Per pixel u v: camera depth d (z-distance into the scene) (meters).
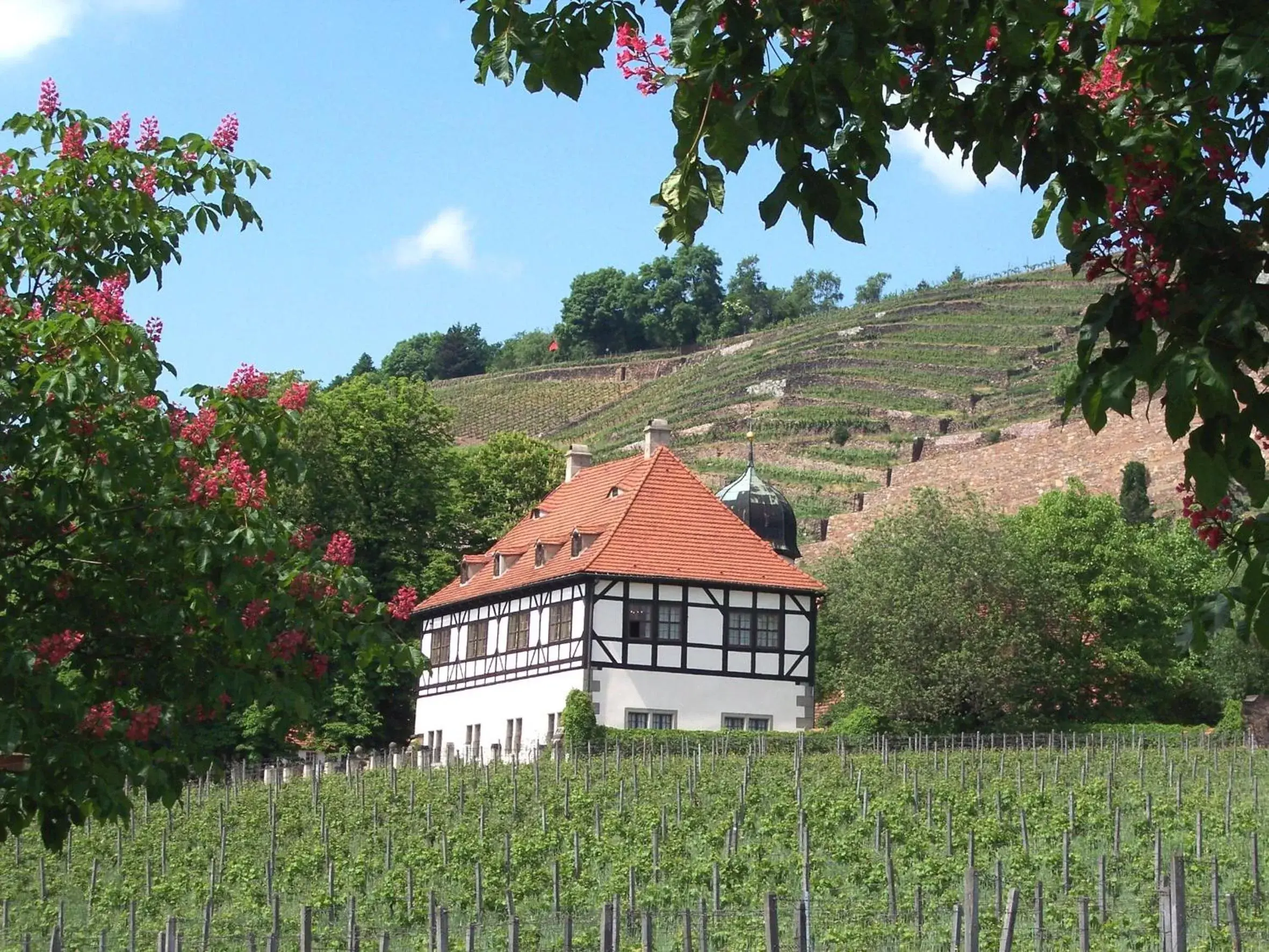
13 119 13.83
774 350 158.00
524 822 41.09
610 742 52.03
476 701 61.06
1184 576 65.81
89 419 11.83
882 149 6.39
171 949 24.94
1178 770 47.72
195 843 41.00
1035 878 32.91
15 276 13.73
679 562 56.06
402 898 33.16
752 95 6.08
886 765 48.28
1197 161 6.54
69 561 12.34
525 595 58.81
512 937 23.95
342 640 12.88
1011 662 57.88
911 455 116.75
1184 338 5.82
